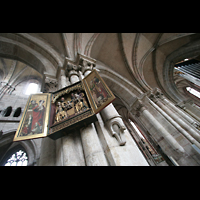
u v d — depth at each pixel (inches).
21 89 512.7
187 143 197.2
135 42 349.4
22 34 222.8
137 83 349.4
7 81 490.3
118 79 323.0
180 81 661.9
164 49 414.6
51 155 97.5
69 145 85.4
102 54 322.7
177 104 430.6
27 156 391.5
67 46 238.5
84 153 81.4
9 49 227.3
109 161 77.1
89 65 188.4
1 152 385.1
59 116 104.0
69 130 92.6
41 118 100.2
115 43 323.0
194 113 394.9
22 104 451.2
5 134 344.8
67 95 131.6
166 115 251.4
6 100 434.9
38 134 86.4
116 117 101.9
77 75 172.7
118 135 91.3
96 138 87.0
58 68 194.4
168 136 212.5
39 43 232.4
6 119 369.1
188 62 466.6
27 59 242.5
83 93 123.8
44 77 201.0
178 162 189.2
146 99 289.4
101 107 91.7
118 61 347.9
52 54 226.5
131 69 352.2
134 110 298.5
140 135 437.1
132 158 76.6
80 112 95.6
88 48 259.0
